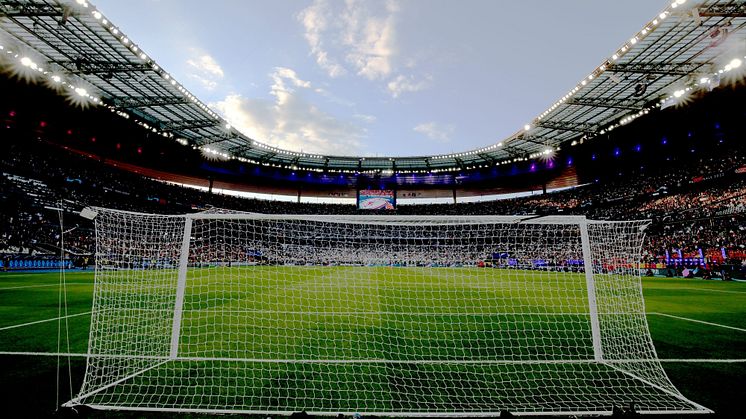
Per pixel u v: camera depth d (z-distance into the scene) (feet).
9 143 79.61
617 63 51.06
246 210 125.70
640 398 10.16
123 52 48.32
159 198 102.63
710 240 64.13
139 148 95.35
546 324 18.92
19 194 68.44
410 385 10.97
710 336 16.96
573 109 69.10
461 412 9.32
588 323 19.17
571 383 11.22
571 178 125.18
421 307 23.82
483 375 11.84
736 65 48.26
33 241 61.52
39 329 17.24
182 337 15.93
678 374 12.01
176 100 64.59
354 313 21.66
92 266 63.26
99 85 59.26
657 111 72.08
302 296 28.78
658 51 48.08
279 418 9.00
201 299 26.99
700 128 80.89
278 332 17.01
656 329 18.31
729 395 10.38
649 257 64.49
